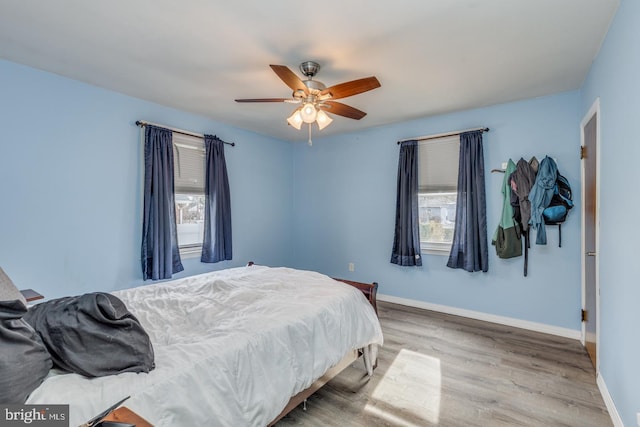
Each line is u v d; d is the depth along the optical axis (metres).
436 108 3.38
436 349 2.70
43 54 2.24
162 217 3.14
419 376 2.27
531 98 3.08
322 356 1.77
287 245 4.97
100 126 2.83
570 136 2.90
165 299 2.01
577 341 2.85
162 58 2.29
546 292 3.05
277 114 3.61
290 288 2.26
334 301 2.05
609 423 1.78
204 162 3.72
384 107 3.34
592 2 1.66
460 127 3.50
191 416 1.16
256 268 2.99
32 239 2.47
